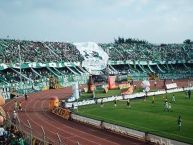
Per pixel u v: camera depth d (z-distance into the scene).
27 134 28.50
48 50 88.62
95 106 49.44
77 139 31.33
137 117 39.56
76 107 48.12
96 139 31.06
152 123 36.00
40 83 73.31
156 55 107.50
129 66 98.38
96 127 36.06
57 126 37.16
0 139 24.28
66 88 76.44
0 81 65.25
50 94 65.50
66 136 32.56
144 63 98.81
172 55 109.19
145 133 29.56
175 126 34.28
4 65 69.31
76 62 87.38
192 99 53.66
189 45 121.19
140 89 67.44
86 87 71.75
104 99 53.44
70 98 53.81
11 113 45.88
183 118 38.31
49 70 81.06
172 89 63.84
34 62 76.75
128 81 79.19
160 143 27.92
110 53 100.00
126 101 53.28
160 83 82.12
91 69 89.75
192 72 101.38
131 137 31.17
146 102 51.66
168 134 30.95
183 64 107.38
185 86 72.00
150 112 42.62
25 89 67.00
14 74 71.12
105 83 79.75
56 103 46.78
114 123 36.12
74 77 82.44
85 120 38.12
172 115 40.22
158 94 60.81
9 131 27.12
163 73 97.81
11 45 82.38
